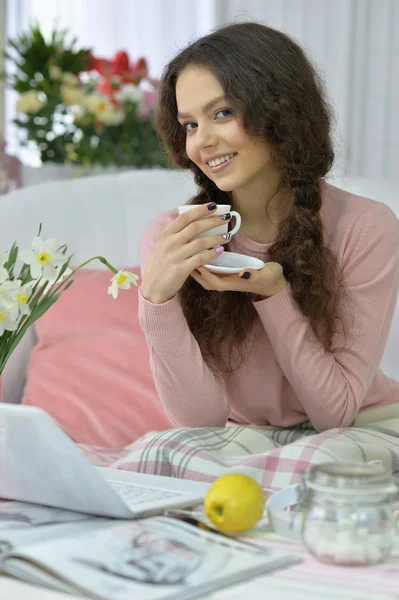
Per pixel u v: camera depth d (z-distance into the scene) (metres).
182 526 1.13
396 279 1.90
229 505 1.16
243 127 1.74
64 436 1.11
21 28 4.53
